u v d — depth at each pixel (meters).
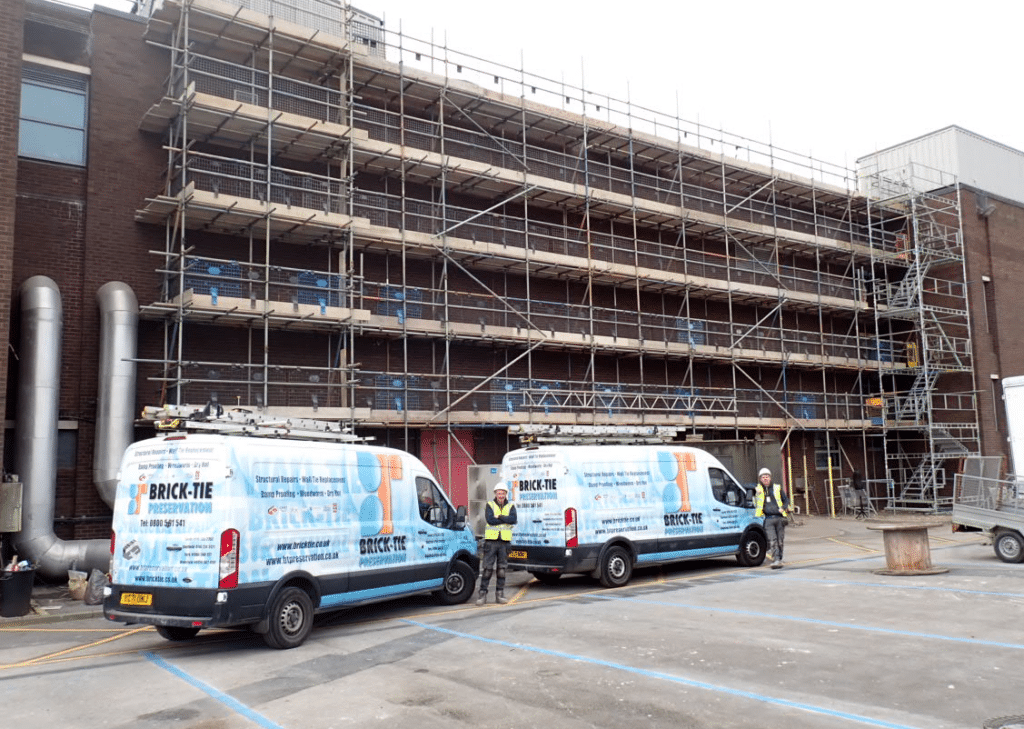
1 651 10.08
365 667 8.57
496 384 23.88
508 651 9.08
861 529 25.70
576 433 18.33
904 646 8.66
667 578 15.43
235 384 19.14
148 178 18.66
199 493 9.39
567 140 26.95
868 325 35.59
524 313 24.58
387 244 21.27
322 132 19.52
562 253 26.16
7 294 14.38
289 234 20.05
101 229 17.92
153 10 18.44
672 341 27.83
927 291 34.38
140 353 18.11
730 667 8.01
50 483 15.55
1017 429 19.03
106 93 18.31
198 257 17.69
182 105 17.31
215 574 9.10
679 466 16.06
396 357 22.23
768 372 31.39
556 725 6.33
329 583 10.46
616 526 14.63
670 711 6.61
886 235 36.59
